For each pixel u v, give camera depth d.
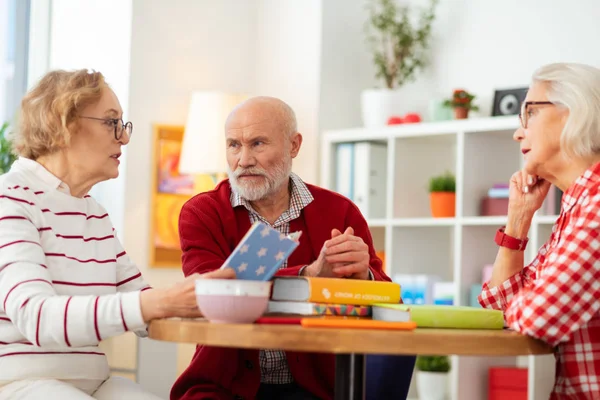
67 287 2.10
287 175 2.68
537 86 2.12
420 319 1.90
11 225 2.00
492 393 4.30
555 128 2.08
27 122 2.16
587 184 2.00
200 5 5.19
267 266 1.84
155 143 4.96
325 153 4.93
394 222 4.62
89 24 5.22
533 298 1.82
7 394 2.00
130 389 2.22
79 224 2.17
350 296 1.95
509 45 4.72
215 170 4.74
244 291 1.73
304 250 2.65
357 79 5.21
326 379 2.48
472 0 4.89
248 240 1.79
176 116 5.07
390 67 5.06
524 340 1.78
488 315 1.94
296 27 5.19
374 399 2.38
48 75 2.20
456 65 4.95
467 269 4.38
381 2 5.20
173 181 5.01
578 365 1.94
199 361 2.40
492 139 4.51
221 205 2.66
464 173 4.38
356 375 1.79
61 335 1.84
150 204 4.94
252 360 2.43
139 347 3.52
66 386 2.02
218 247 2.58
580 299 1.82
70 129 2.14
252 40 5.40
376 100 4.87
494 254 4.52
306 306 1.90
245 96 4.88
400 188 4.69
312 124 5.05
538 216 4.10
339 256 2.28
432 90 5.04
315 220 2.69
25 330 1.88
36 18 5.43
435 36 5.05
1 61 5.36
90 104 2.17
